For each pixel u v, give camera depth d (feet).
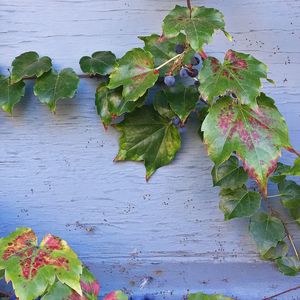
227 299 2.86
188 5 2.84
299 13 3.06
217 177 3.04
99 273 3.18
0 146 3.14
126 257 3.22
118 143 3.14
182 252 3.23
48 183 3.18
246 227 3.22
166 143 3.12
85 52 3.09
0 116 3.12
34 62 3.00
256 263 3.22
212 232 3.22
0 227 3.19
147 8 3.06
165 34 2.68
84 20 3.07
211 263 3.23
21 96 3.01
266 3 3.05
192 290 3.11
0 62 3.08
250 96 2.62
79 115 3.12
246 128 2.70
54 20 3.06
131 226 3.21
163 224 3.21
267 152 2.69
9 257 2.54
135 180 3.18
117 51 3.09
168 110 3.05
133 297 3.08
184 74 2.91
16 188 3.18
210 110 2.70
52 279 2.49
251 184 3.17
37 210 3.19
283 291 3.10
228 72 2.67
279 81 3.12
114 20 3.07
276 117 2.72
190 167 3.17
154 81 2.78
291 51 3.10
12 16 3.06
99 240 3.22
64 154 3.15
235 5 3.06
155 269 3.20
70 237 3.21
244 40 3.08
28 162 3.16
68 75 2.99
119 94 2.99
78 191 3.19
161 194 3.19
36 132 3.13
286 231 3.20
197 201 3.19
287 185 3.11
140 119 3.10
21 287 2.46
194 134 3.13
